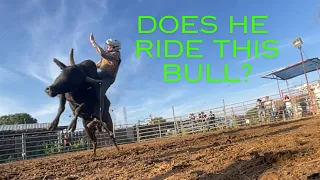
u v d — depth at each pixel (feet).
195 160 11.98
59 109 13.29
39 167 16.25
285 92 45.27
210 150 14.25
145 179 9.98
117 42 16.19
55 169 14.70
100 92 14.19
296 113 42.78
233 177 8.57
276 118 43.47
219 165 10.18
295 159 9.08
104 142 39.73
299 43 41.78
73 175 12.16
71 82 12.94
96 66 15.10
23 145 33.47
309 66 44.21
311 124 22.11
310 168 7.92
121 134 42.75
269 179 7.77
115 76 16.16
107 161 15.61
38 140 36.40
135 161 14.35
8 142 34.40
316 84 42.42
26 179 12.60
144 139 43.78
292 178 7.43
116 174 11.38
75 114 13.70
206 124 44.55
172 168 10.84
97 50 15.61
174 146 20.59
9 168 16.98
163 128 45.55
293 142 12.16
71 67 13.20
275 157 9.39
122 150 21.26
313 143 11.19
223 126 44.09
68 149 36.29
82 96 13.67
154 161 13.44
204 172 9.60
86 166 14.37
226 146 15.28
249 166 9.32
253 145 13.47
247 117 44.55
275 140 13.97
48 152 34.83
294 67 43.57
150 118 46.09
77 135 38.01
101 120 14.87
